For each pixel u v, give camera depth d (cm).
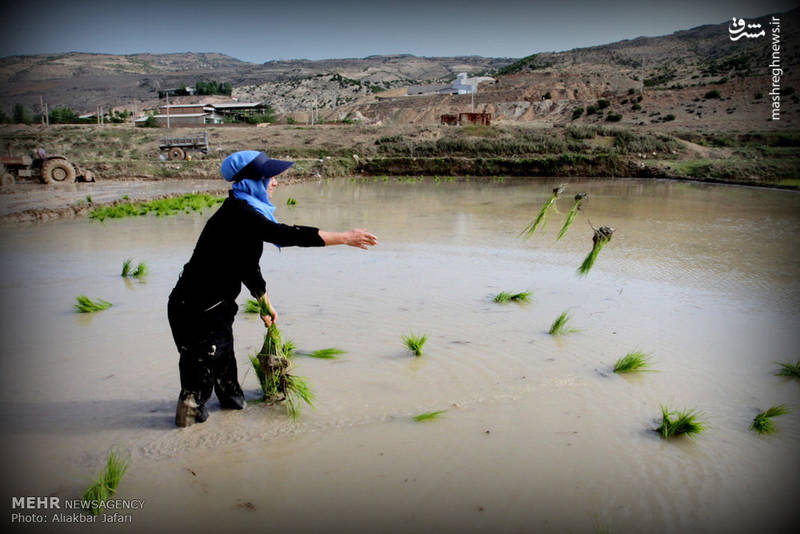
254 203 384
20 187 2700
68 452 365
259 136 4522
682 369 518
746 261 996
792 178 2795
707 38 15975
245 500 314
